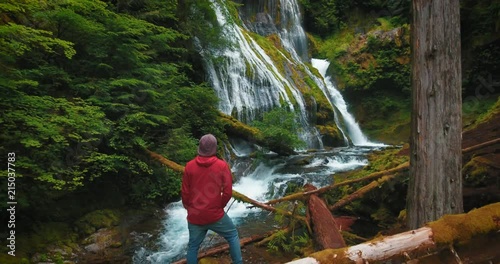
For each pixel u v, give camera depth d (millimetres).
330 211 5773
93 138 5871
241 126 10812
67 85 6574
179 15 10977
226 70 12578
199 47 11945
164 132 8195
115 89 7094
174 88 8797
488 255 3486
